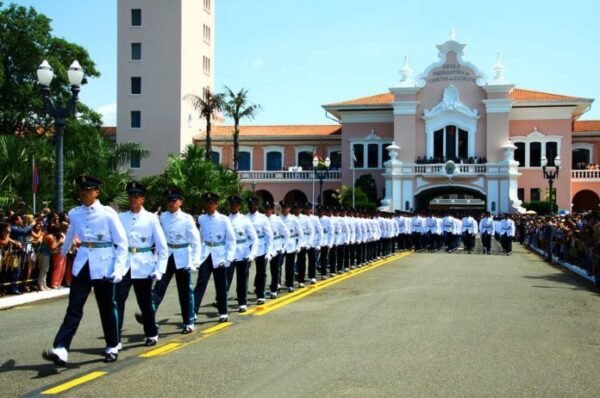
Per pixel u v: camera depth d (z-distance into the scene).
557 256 32.09
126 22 65.88
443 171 57.78
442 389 8.09
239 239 14.40
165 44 65.19
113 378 8.59
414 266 27.62
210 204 13.25
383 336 11.41
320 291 18.25
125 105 65.81
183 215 12.05
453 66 59.94
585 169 61.91
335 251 23.67
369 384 8.27
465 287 19.33
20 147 25.64
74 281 9.48
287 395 7.77
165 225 11.97
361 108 62.84
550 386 8.32
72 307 9.39
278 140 66.62
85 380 8.49
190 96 66.56
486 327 12.42
